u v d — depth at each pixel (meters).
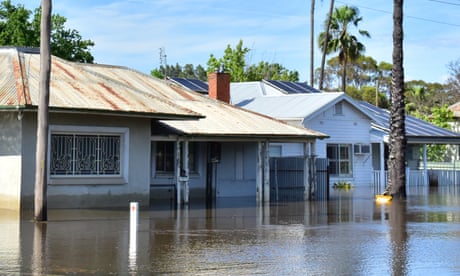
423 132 37.78
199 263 11.49
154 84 27.88
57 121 20.05
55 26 41.56
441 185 38.69
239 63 55.72
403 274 10.78
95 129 20.75
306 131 26.75
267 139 25.44
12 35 40.28
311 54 52.69
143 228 16.34
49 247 13.01
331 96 34.50
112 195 21.27
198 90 39.66
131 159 21.67
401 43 27.08
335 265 11.48
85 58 42.47
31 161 19.47
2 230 15.45
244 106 35.91
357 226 17.36
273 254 12.57
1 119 19.81
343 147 35.47
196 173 27.30
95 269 10.80
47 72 16.81
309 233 15.79
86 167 20.86
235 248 13.27
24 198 19.31
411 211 21.73
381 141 36.09
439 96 81.88
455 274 10.81
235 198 27.09
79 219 17.83
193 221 18.09
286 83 42.34
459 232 16.16
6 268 10.78
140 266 11.12
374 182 36.16
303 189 27.30
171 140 23.39
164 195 26.31
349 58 54.59
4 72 21.08
